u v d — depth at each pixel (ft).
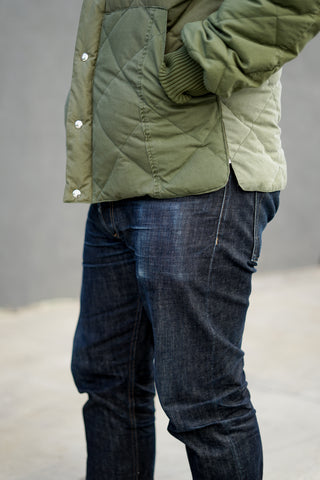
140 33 4.11
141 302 4.78
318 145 18.06
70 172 4.67
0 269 12.29
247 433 4.25
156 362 4.23
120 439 5.01
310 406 8.04
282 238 17.60
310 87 17.61
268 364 9.74
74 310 12.73
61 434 7.24
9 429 7.35
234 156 4.10
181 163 4.08
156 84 4.01
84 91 4.56
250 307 13.53
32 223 12.59
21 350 10.27
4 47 11.89
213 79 3.70
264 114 4.25
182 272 4.06
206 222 4.10
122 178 4.26
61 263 13.09
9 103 12.09
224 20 3.69
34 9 12.11
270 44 3.73
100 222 4.75
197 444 4.24
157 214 4.18
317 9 3.66
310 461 6.47
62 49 12.59
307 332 11.59
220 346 4.17
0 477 6.25
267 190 4.28
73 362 5.11
